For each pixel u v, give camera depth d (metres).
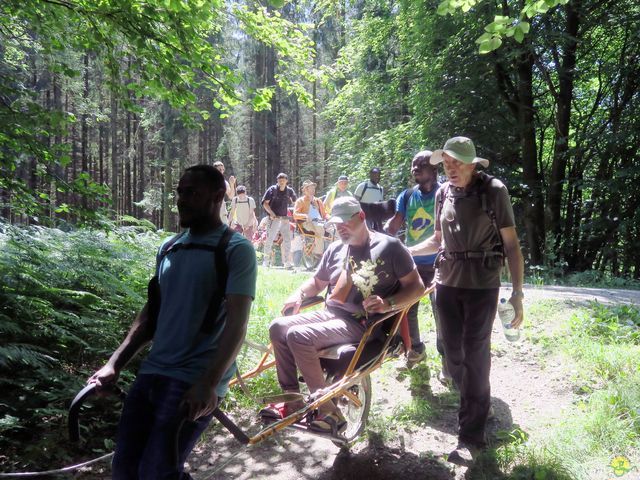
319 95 32.75
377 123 21.50
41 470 3.94
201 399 2.41
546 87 18.20
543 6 4.36
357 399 4.01
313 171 40.72
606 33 16.83
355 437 4.18
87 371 5.15
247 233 14.01
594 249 16.94
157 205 29.23
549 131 19.42
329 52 29.94
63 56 6.48
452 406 4.97
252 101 6.23
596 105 17.33
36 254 5.60
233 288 2.58
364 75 21.44
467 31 16.28
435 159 4.33
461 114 16.94
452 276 4.07
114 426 4.56
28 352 4.41
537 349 5.95
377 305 3.81
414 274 4.01
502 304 4.05
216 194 2.75
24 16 5.46
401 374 5.60
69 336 4.96
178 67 5.69
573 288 9.56
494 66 15.95
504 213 3.90
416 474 3.89
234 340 2.51
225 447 4.41
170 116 25.58
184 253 2.70
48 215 6.30
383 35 20.72
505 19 4.44
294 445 4.40
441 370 5.50
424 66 17.70
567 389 5.05
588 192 17.98
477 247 3.99
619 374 5.02
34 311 5.09
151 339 2.86
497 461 3.88
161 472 2.42
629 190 15.45
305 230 13.23
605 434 4.05
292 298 4.39
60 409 4.49
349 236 4.09
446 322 4.18
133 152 33.06
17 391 4.64
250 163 37.56
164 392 2.53
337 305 4.09
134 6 5.29
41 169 5.71
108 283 5.67
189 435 2.61
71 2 5.25
